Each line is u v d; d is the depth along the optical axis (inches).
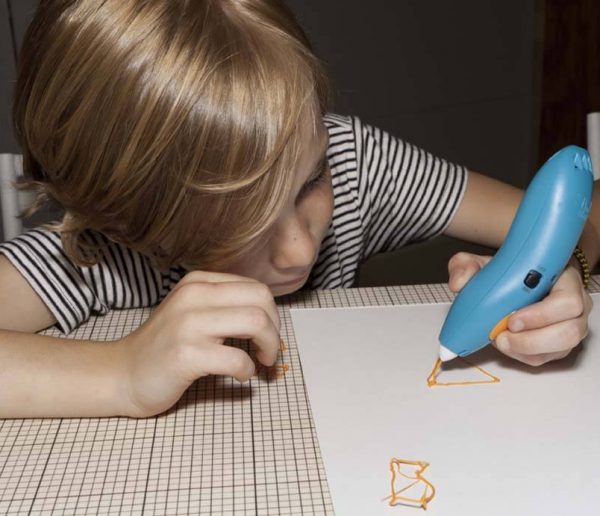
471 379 22.2
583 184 21.2
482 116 84.0
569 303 21.7
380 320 25.9
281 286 25.8
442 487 17.7
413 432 19.8
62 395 21.0
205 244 22.4
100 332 26.5
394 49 76.9
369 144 35.9
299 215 24.2
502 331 21.7
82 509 17.5
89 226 24.3
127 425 20.8
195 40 20.2
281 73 20.7
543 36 82.0
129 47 20.2
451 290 25.4
